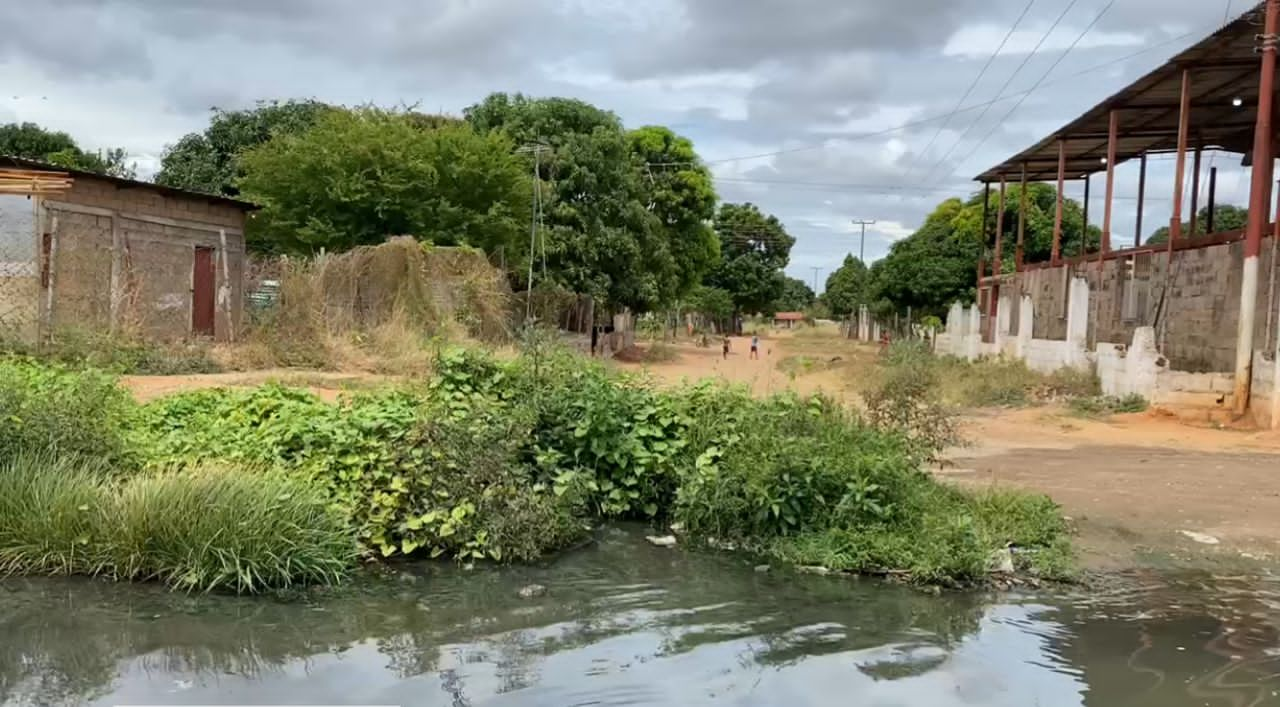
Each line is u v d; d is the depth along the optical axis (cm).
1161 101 2044
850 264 8175
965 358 2828
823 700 453
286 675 474
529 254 2614
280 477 676
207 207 1811
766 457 771
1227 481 973
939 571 642
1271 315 1433
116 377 925
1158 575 657
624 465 834
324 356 1570
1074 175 2909
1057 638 538
